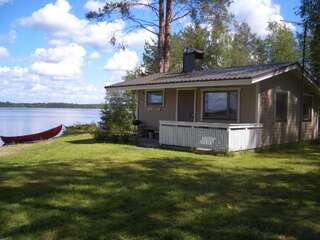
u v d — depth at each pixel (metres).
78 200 5.66
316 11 15.48
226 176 7.63
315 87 15.91
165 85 14.30
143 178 7.26
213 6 20.84
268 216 4.97
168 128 12.85
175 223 4.66
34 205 5.39
